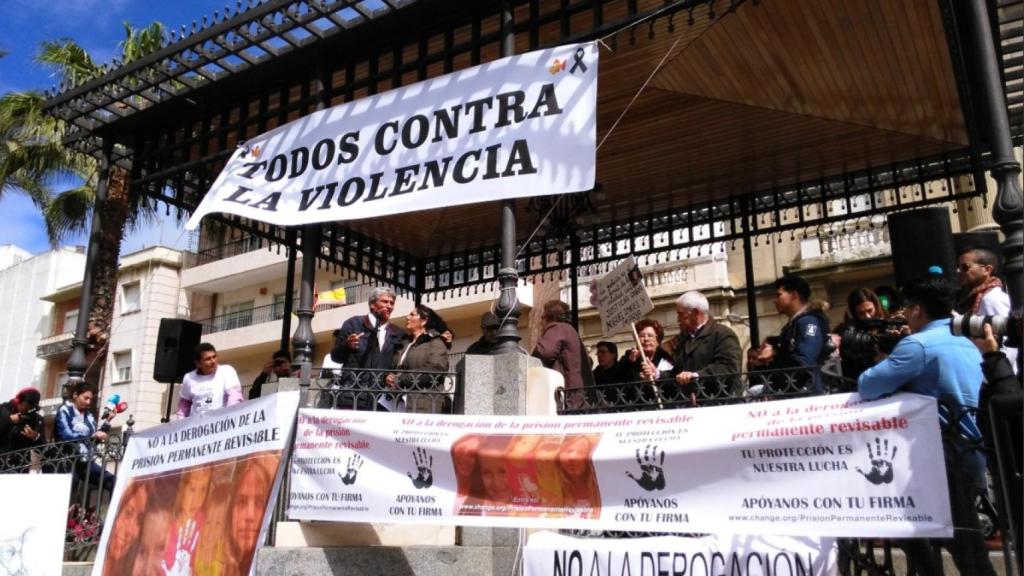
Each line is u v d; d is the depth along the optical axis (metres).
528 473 4.46
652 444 4.19
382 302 6.95
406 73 7.14
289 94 7.86
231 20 6.65
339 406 5.55
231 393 7.15
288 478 5.23
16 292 42.19
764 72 7.14
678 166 8.90
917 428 3.57
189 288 35.28
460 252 11.20
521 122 5.75
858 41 6.55
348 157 6.50
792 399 3.98
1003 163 4.23
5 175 16.92
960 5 5.81
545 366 6.06
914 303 4.09
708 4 6.09
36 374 39.12
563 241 9.57
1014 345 3.58
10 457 7.14
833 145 8.23
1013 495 3.14
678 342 5.88
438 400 5.73
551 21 6.09
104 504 7.30
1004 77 6.66
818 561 3.72
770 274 17.86
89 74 15.26
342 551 4.93
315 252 6.61
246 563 4.95
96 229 8.29
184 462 5.74
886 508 3.56
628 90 7.61
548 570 4.35
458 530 5.34
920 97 7.24
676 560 4.05
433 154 6.07
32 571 6.13
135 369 34.44
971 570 3.61
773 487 3.84
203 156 8.34
